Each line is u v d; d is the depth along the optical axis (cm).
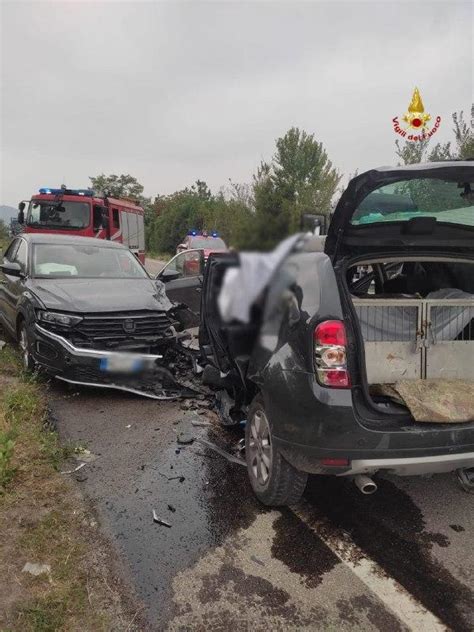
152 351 550
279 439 290
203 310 489
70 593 250
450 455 276
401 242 312
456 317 326
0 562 268
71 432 445
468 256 327
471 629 234
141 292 592
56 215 1419
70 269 643
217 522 316
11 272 630
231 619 239
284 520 320
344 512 331
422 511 333
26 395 489
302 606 248
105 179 5391
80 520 310
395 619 240
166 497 343
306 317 279
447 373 321
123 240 1596
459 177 282
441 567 277
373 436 268
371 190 278
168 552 285
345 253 306
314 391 271
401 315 316
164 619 238
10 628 227
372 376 310
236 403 411
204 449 418
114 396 539
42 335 526
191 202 3033
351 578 268
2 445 362
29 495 330
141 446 420
